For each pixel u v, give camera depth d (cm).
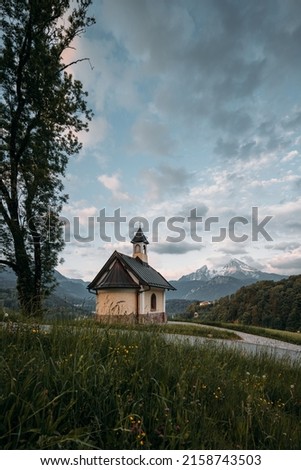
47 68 1495
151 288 2378
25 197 1620
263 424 275
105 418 233
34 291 1485
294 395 399
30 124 1573
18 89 1532
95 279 2345
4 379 244
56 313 518
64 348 363
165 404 243
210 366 418
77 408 234
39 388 242
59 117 1627
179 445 217
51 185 1661
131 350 387
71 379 257
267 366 557
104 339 397
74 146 1756
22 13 1477
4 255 1567
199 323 2219
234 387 359
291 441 253
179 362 392
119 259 2323
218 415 287
